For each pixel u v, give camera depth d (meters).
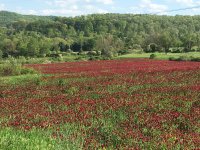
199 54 113.12
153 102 23.83
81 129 16.36
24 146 11.22
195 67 56.22
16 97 29.20
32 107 23.53
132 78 40.97
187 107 22.05
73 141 13.69
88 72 52.44
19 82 40.34
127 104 23.11
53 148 11.72
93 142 13.98
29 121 18.52
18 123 17.75
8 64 54.72
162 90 29.91
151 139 14.49
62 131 15.70
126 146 13.42
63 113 20.38
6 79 42.56
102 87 33.34
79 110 21.38
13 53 162.62
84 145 13.62
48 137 13.35
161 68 56.16
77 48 177.88
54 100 26.00
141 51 140.50
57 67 69.56
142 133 15.84
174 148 13.14
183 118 18.48
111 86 33.78
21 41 173.38
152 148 13.34
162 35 157.88
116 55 116.00
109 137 14.99
